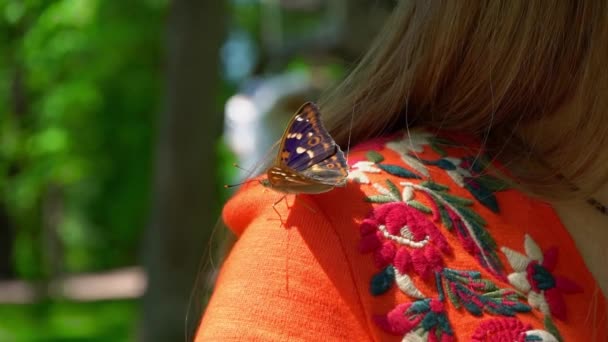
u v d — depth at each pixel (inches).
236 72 200.7
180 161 100.8
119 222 309.4
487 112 22.8
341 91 24.2
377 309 20.1
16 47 210.2
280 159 20.7
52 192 302.4
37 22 169.0
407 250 20.4
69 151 231.0
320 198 20.8
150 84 195.2
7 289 344.2
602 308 21.3
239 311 20.0
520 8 22.4
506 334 20.3
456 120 23.0
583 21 22.4
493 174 22.0
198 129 101.5
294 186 20.0
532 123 23.0
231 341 19.8
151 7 161.5
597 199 22.5
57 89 203.2
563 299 21.0
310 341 19.8
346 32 102.1
